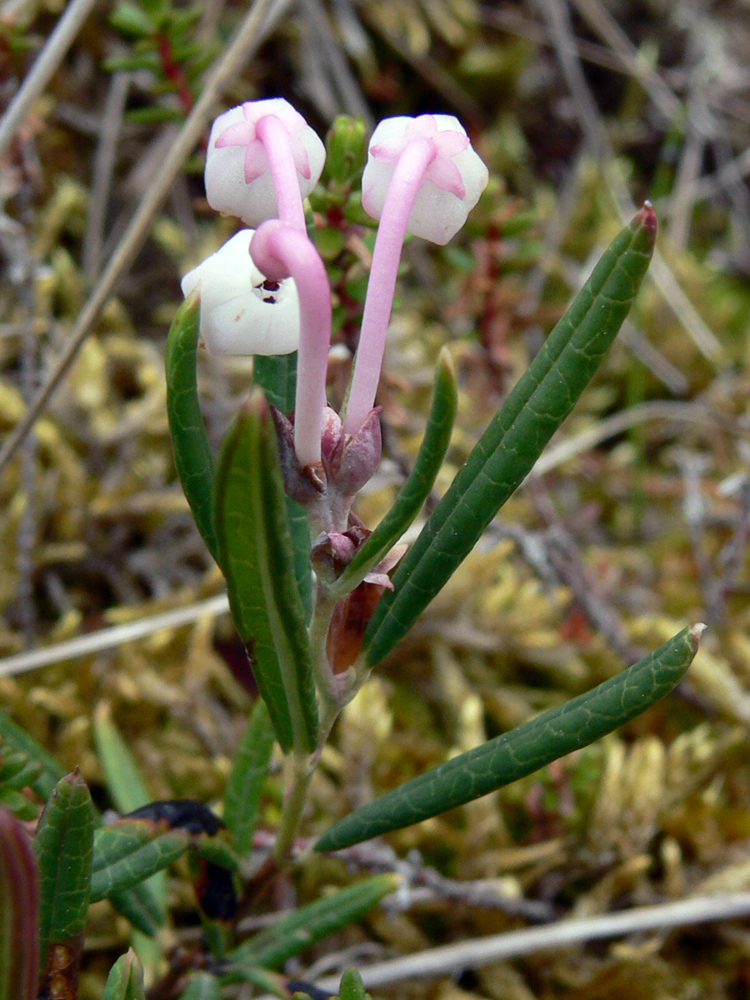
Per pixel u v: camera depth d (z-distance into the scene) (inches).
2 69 5.3
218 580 5.6
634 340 7.6
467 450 6.7
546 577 5.7
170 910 4.5
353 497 2.7
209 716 5.2
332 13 8.2
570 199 8.5
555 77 9.1
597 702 2.8
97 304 4.2
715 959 4.8
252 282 2.6
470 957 4.2
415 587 3.0
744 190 9.3
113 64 5.2
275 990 3.5
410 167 2.6
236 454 2.3
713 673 5.5
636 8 9.6
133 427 6.3
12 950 2.3
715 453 7.3
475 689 5.8
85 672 5.1
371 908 3.6
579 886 5.0
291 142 2.6
